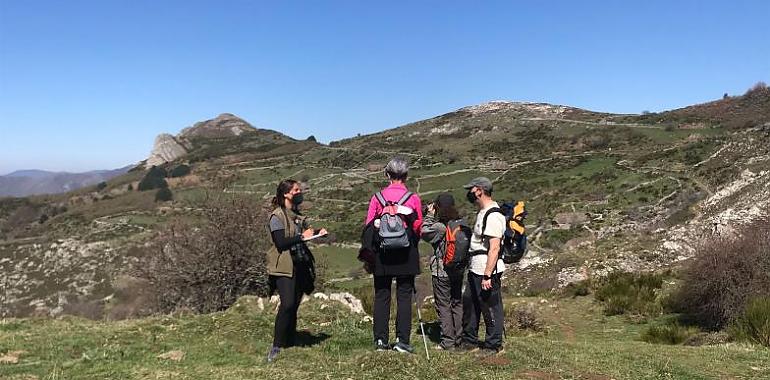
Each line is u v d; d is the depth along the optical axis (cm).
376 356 581
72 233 6156
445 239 630
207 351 652
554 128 10275
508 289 2214
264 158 10881
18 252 5506
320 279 2106
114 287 2728
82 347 680
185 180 9344
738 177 3825
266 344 695
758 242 1186
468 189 602
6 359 617
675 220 3447
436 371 559
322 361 593
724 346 868
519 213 603
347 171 8738
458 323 653
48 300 4022
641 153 6988
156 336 740
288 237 605
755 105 8669
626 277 1848
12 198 9700
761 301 993
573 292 1848
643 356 717
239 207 1916
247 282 1886
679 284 1597
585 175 6378
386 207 573
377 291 615
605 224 4191
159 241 1916
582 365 627
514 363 597
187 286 1859
